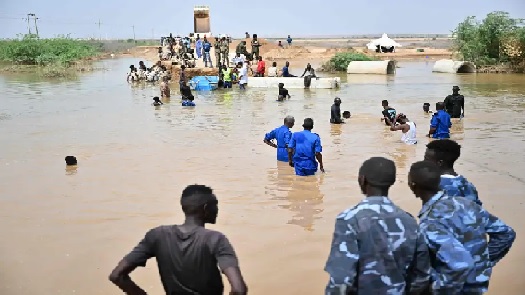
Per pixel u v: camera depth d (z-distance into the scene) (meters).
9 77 41.34
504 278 6.15
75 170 11.64
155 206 9.06
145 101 24.95
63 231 7.95
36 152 13.60
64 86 33.34
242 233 7.75
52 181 10.73
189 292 3.73
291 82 30.55
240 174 11.11
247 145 14.17
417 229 3.65
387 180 3.73
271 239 7.51
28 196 9.71
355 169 11.41
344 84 32.69
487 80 34.16
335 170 11.34
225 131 16.41
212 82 30.36
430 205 4.01
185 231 3.79
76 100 25.58
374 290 3.55
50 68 45.59
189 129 16.84
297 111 20.89
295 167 11.00
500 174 10.76
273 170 11.42
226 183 10.43
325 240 7.45
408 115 19.64
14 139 15.45
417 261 3.61
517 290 5.85
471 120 17.89
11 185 10.45
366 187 3.80
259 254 6.99
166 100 25.17
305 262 6.73
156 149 13.78
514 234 4.12
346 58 44.97
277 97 25.97
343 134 15.71
